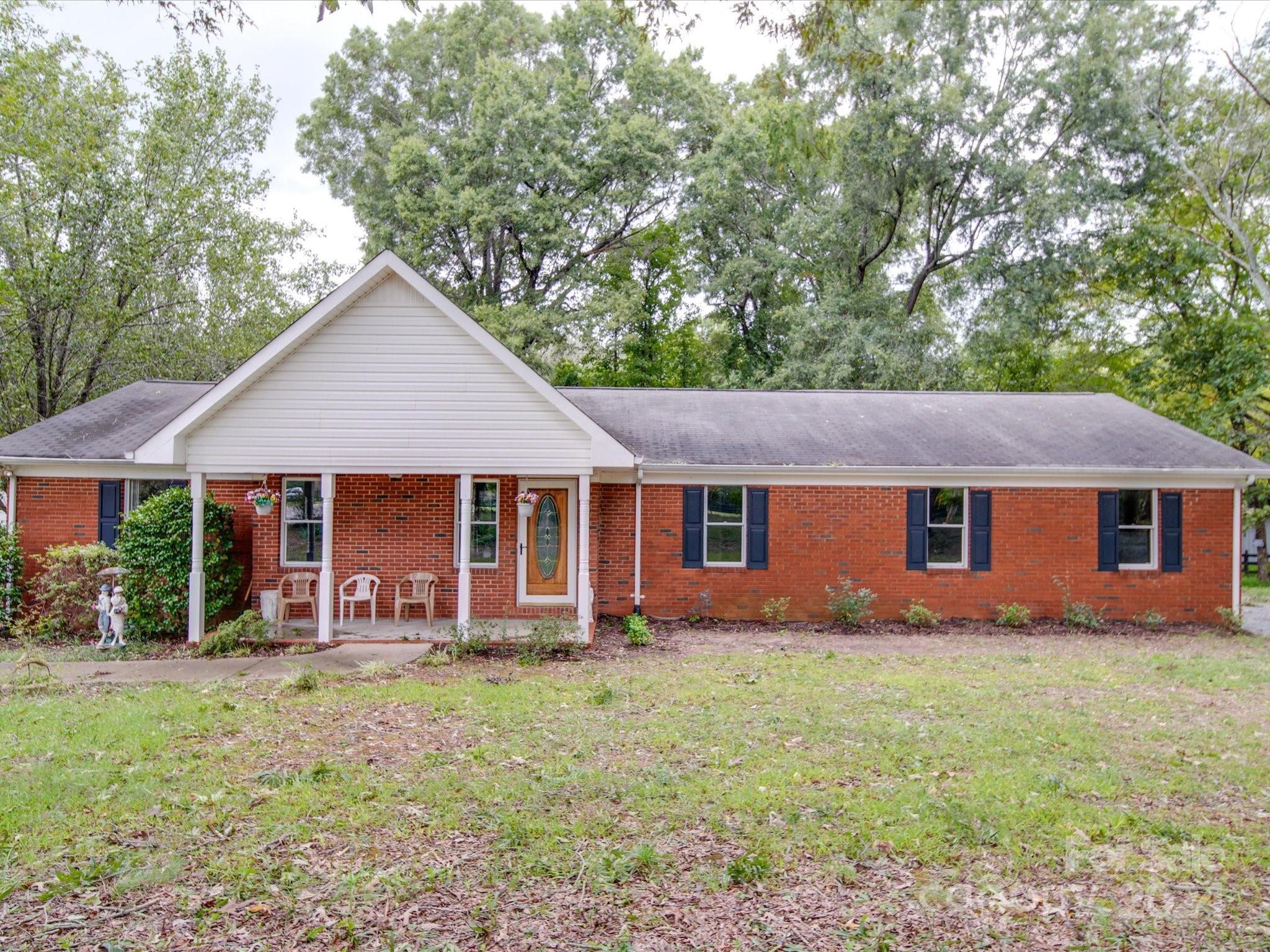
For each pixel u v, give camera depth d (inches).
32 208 799.7
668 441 666.8
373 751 291.7
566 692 388.5
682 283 1323.8
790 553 638.5
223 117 965.2
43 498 590.9
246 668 446.9
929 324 1085.8
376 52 1343.5
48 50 784.9
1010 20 1002.7
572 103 1189.7
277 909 183.5
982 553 642.2
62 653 497.4
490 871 201.5
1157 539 650.2
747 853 210.4
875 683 416.2
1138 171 1051.3
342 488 596.7
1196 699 394.0
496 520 598.9
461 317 502.0
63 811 233.6
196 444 501.0
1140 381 1120.8
